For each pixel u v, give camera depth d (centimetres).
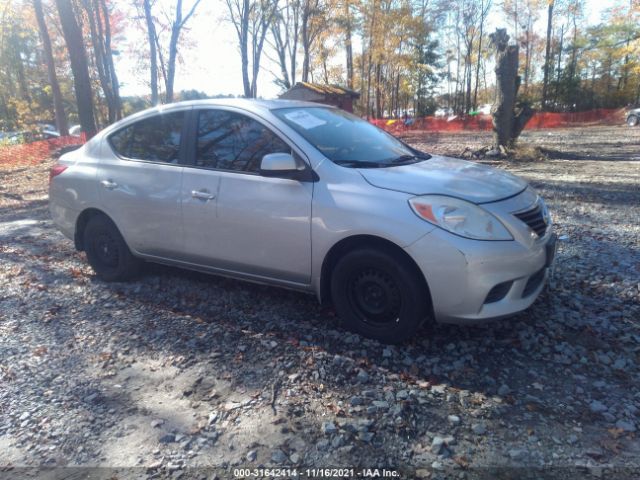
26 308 433
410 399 277
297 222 347
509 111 1409
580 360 313
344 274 337
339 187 334
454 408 269
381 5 3603
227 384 302
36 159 1761
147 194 426
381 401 276
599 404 267
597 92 4678
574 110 4431
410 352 327
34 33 3469
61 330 386
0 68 3822
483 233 300
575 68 4794
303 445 245
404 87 4984
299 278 361
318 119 402
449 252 296
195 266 421
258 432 256
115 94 2625
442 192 312
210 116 408
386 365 313
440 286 301
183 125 421
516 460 229
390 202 315
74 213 484
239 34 2494
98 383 310
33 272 529
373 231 314
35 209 941
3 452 251
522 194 343
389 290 324
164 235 424
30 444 256
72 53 1741
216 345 350
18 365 335
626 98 4322
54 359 342
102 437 259
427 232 301
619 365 306
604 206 728
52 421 273
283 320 383
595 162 1298
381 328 333
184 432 259
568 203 760
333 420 262
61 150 1819
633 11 3869
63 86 4331
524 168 1202
